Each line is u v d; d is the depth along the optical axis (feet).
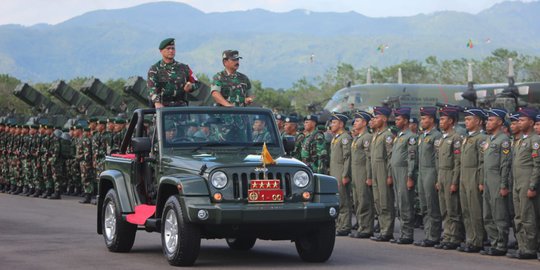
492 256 112.68
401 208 127.13
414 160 125.59
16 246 117.60
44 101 370.53
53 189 224.53
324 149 148.15
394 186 128.47
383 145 131.13
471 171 117.08
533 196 109.40
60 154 221.05
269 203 95.76
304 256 103.30
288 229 98.12
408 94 389.39
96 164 202.08
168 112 107.04
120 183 110.93
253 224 95.25
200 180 95.86
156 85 114.32
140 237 128.36
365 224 135.64
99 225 117.50
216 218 93.91
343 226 139.13
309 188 97.71
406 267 99.50
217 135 106.63
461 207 118.73
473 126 118.42
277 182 96.22
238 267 98.12
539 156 108.78
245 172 95.96
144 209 106.32
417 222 155.53
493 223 114.62
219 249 117.19
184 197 95.50
